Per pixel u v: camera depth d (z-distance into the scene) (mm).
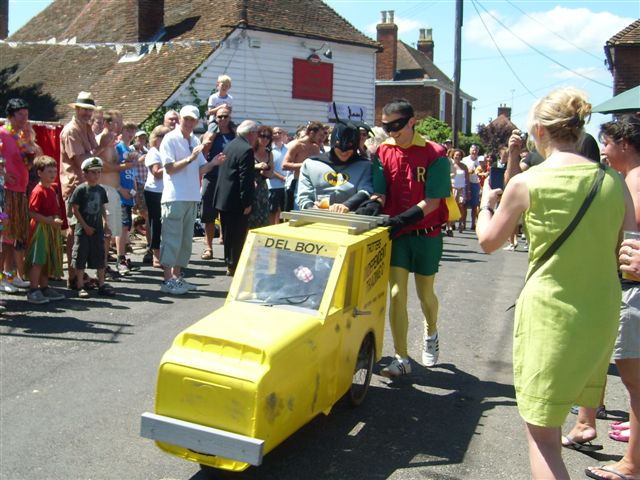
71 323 7180
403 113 5625
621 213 3422
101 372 5852
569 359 3283
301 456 4523
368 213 5523
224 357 3877
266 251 4770
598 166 3408
